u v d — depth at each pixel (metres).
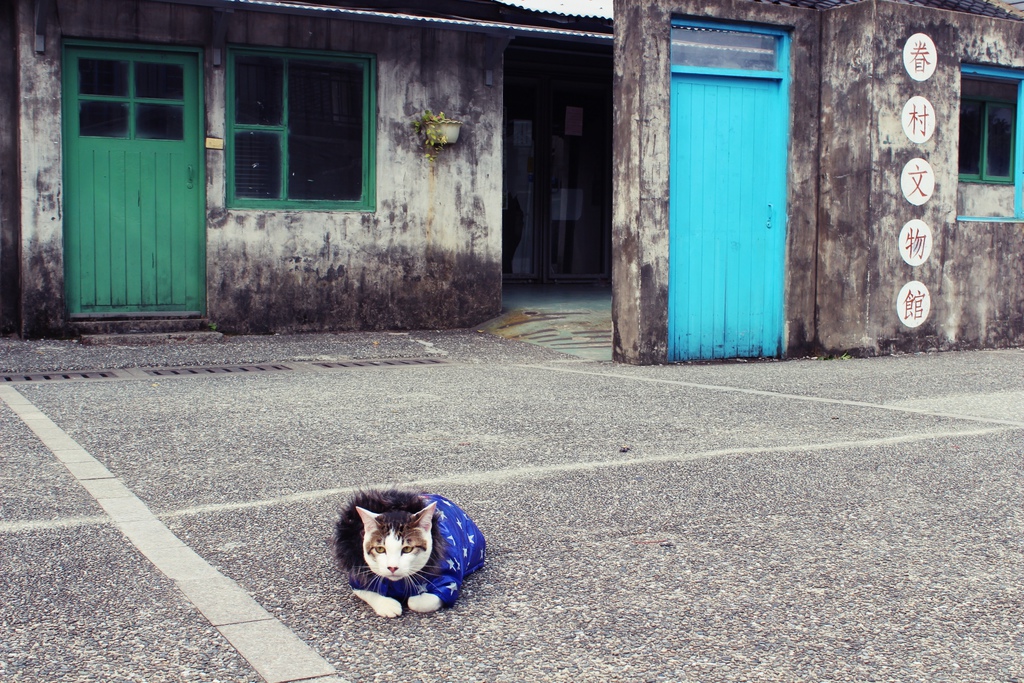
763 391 8.25
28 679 3.06
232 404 7.47
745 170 10.23
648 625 3.51
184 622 3.50
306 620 3.53
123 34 10.85
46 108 10.62
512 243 16.11
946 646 3.37
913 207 10.64
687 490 5.20
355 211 11.94
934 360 10.32
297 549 4.26
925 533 4.55
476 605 3.68
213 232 11.33
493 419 6.97
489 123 12.44
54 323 10.85
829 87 10.42
